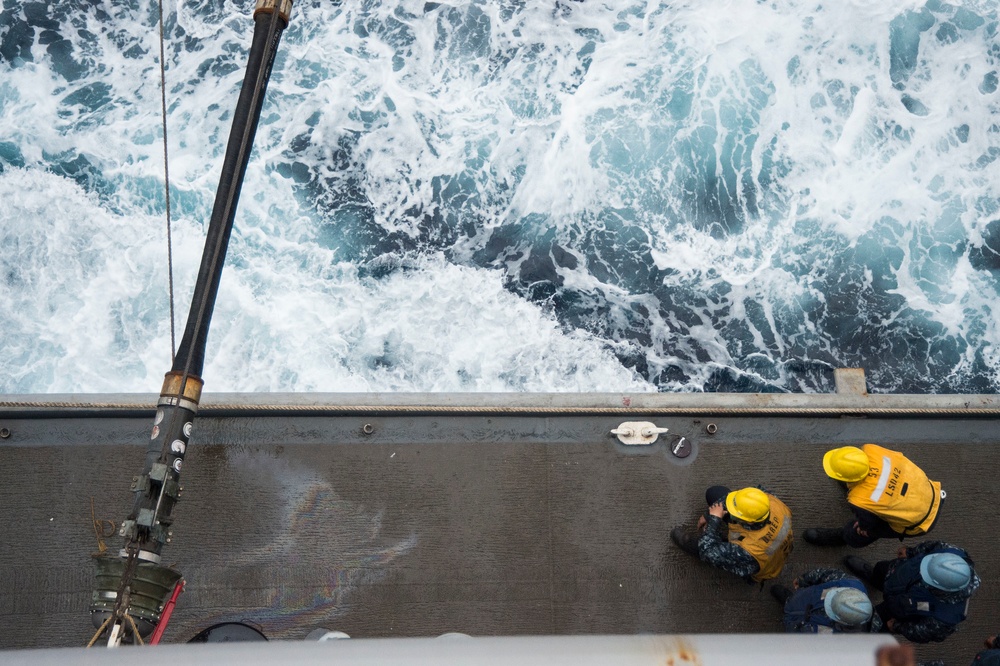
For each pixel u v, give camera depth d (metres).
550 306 10.36
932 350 10.23
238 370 9.88
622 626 6.19
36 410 6.16
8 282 10.41
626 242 10.84
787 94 11.81
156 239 10.70
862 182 11.28
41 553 6.03
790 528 5.74
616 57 12.02
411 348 10.09
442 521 6.27
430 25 12.15
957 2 12.25
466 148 11.34
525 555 6.25
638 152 11.38
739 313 10.43
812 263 10.79
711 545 5.71
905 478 5.63
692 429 6.53
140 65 11.73
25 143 11.12
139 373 9.97
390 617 6.12
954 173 11.38
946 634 5.45
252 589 6.08
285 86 11.62
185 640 5.96
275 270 10.48
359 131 11.38
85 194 10.89
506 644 2.31
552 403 6.46
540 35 12.13
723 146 11.41
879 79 11.95
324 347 10.03
